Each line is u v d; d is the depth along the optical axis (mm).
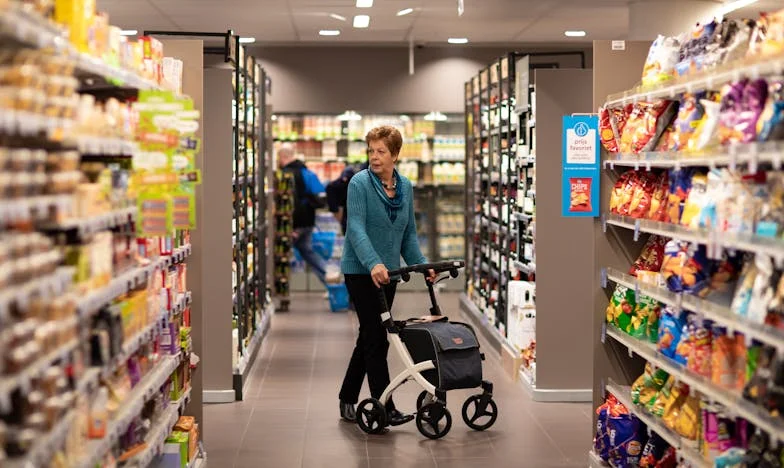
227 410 7695
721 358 4254
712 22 4848
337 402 7988
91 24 3719
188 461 5629
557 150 7902
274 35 14875
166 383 5398
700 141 4434
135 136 4301
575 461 6223
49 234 3537
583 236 7922
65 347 3242
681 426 4715
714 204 4293
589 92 7852
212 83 7789
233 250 8172
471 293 12703
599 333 5973
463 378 6629
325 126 15984
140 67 4715
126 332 4148
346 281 7066
